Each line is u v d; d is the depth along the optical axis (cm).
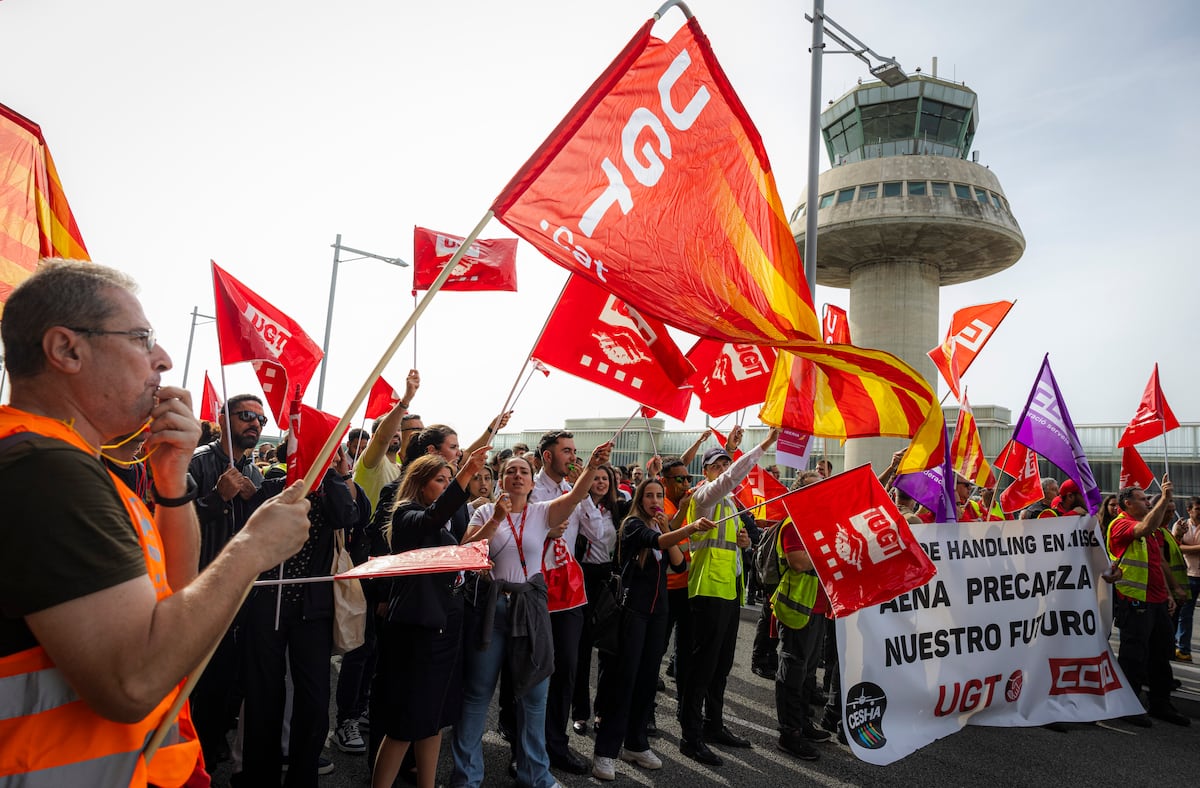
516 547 420
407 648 366
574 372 429
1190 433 2053
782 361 534
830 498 489
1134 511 707
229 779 435
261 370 404
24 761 119
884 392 491
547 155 260
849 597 475
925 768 520
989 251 2833
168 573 165
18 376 137
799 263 338
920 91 2816
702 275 293
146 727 136
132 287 148
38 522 116
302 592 373
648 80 294
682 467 627
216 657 386
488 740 534
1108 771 530
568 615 476
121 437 168
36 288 137
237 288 450
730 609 529
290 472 394
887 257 2917
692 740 516
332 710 586
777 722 608
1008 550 581
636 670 478
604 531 549
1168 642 670
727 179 312
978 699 548
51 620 114
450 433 489
